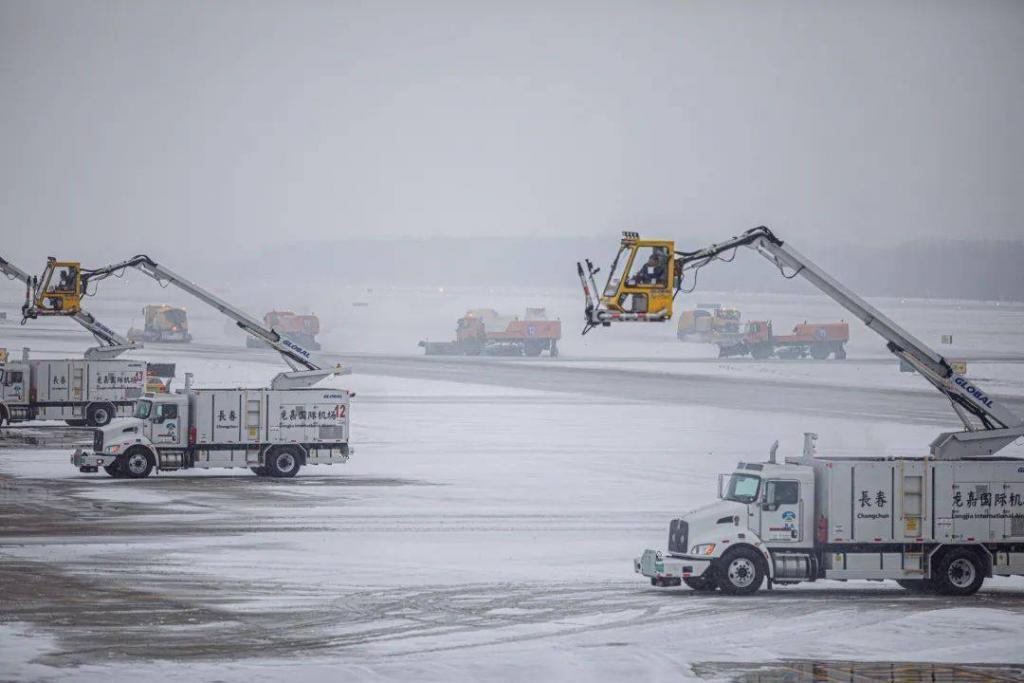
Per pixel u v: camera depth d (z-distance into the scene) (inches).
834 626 3129.9
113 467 6102.4
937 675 2647.6
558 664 2701.8
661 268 3794.3
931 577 3607.3
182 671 2583.7
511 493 5713.6
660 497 5620.1
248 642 2878.9
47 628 2989.7
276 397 6190.9
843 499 3560.5
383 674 2586.1
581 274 3754.9
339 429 6269.7
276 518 4867.1
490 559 4042.8
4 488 5659.5
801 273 3966.5
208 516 4889.3
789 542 3560.5
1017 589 3796.8
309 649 2819.9
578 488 5900.6
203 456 6117.1
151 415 6097.4
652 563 3526.1
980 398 4005.9
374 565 3907.5
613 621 3157.0
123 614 3159.5
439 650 2822.3
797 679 2598.4
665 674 2630.4
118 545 4192.9
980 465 3624.5
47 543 4217.5
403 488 5856.3
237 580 3624.5
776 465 3595.0
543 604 3358.8
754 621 3176.7
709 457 7155.5
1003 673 2672.2
